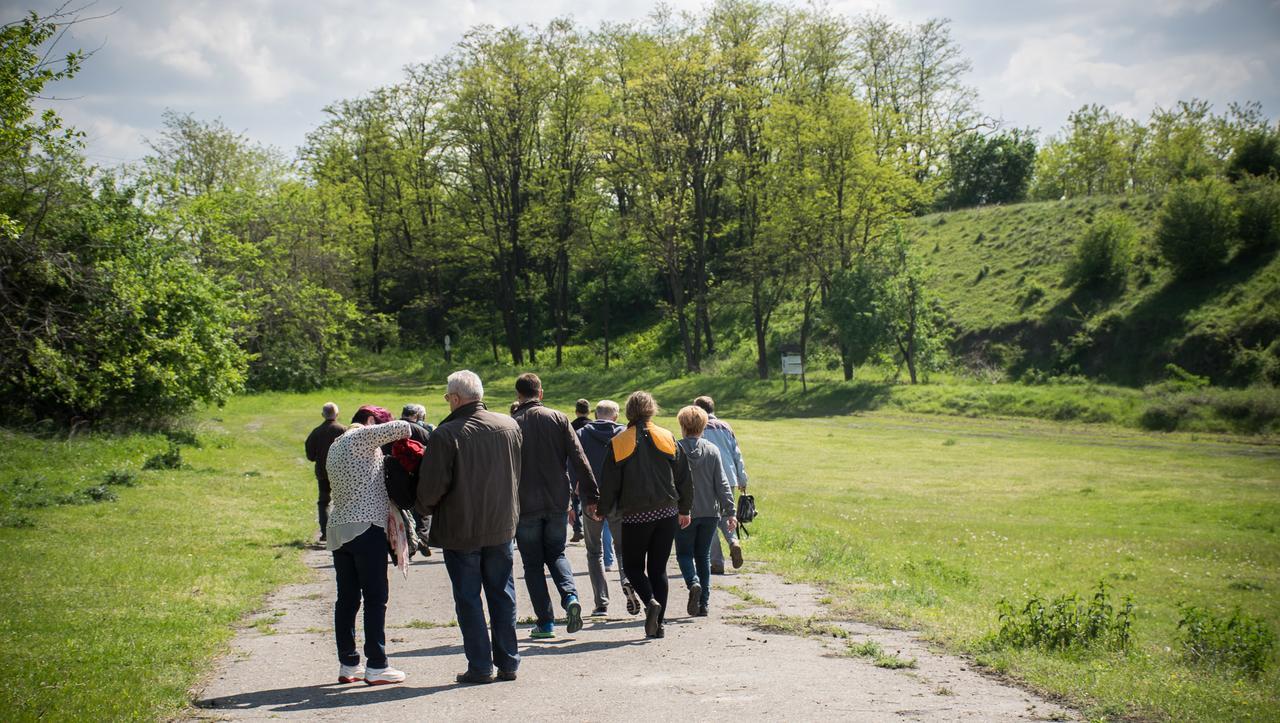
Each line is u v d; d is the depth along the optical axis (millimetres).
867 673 6164
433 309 74938
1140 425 36969
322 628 8336
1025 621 8023
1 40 17594
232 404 42719
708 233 65750
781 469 27391
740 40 54281
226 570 11234
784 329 60812
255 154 58312
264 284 48719
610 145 55438
